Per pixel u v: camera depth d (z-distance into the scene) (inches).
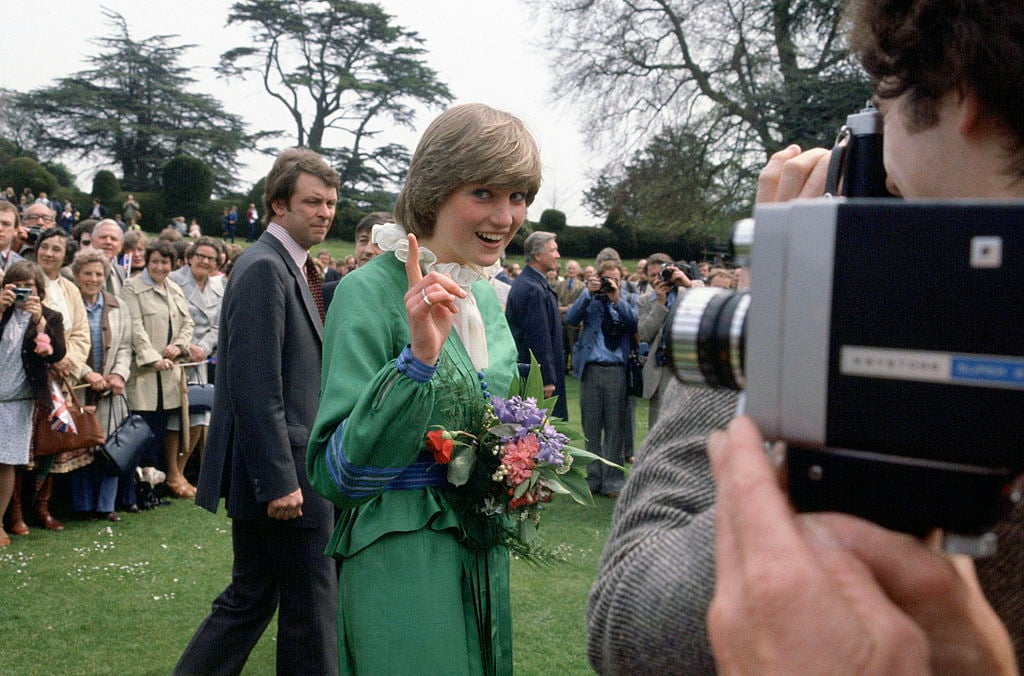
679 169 950.4
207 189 1851.6
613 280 274.4
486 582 78.8
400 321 77.2
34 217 295.6
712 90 949.2
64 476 240.1
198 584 187.2
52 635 157.9
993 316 16.0
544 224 1558.8
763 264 18.0
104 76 2341.3
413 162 82.0
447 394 77.8
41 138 2333.9
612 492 274.5
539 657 152.6
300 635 119.6
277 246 126.4
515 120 81.0
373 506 75.6
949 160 24.4
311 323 122.8
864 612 15.4
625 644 23.0
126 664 147.7
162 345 251.3
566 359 577.0
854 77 697.6
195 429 272.8
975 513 16.7
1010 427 15.9
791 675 15.2
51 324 210.7
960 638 17.0
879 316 16.8
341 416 71.7
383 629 72.7
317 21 2282.2
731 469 17.2
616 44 988.6
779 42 855.1
